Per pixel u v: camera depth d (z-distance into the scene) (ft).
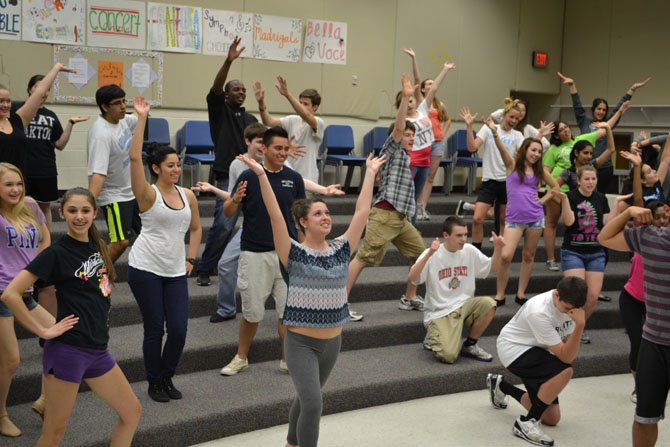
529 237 21.68
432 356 18.71
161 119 27.48
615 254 27.53
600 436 15.51
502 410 16.66
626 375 19.80
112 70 26.61
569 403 17.48
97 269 11.30
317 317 11.82
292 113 30.58
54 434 11.15
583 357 19.44
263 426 14.90
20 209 12.90
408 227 20.33
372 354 18.71
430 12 33.63
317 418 11.73
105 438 12.78
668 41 34.01
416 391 17.12
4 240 12.67
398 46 32.96
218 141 20.76
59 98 25.76
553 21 37.68
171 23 27.58
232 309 18.65
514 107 24.72
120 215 17.56
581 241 19.72
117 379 11.51
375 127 32.32
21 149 15.25
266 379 16.28
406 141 19.66
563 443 15.10
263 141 15.79
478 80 35.47
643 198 22.53
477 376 17.93
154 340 14.28
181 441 13.75
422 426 15.58
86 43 26.03
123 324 17.74
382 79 32.71
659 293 12.21
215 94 20.72
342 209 27.50
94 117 26.58
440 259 18.43
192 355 16.48
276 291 16.12
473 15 34.96
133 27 26.86
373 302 21.59
